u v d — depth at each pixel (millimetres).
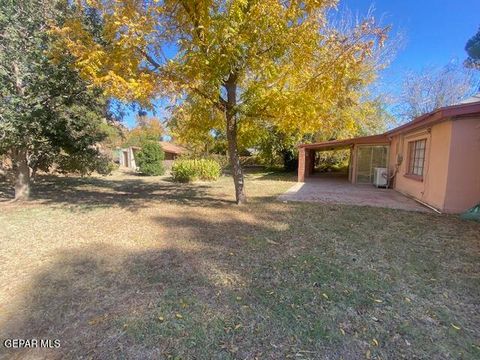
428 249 3992
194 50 5277
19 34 6035
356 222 5484
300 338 2107
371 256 3711
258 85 5961
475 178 6172
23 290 2805
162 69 5449
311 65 5938
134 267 3350
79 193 9883
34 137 7156
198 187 11953
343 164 23172
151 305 2535
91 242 4262
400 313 2432
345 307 2512
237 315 2387
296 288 2846
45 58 6285
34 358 1918
